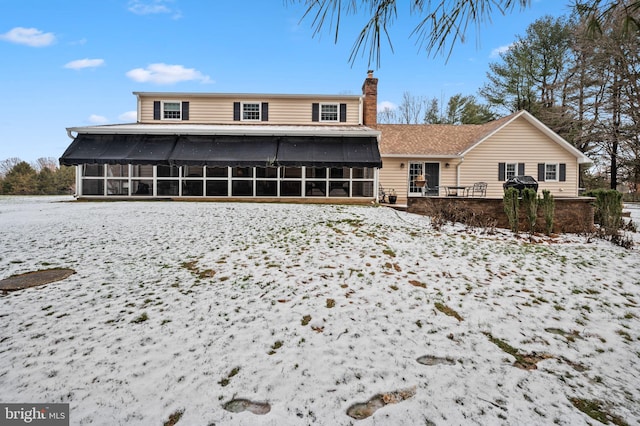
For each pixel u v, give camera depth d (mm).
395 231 9328
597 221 10891
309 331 3809
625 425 2500
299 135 16391
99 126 16812
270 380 2898
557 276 6102
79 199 15805
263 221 10203
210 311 4250
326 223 10016
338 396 2719
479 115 34156
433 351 3473
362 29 2711
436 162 20141
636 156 24656
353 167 15289
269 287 5133
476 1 2689
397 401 2674
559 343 3770
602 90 24078
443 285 5449
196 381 2854
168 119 20234
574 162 19719
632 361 3455
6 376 2852
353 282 5445
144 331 3691
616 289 5539
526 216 10227
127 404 2557
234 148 15844
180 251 7008
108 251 6914
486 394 2797
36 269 5750
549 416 2557
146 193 16469
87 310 4188
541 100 30516
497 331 3994
